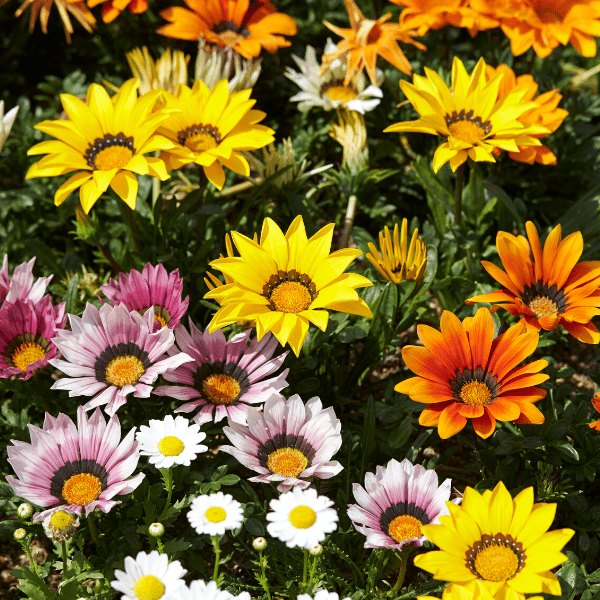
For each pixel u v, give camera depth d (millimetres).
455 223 3334
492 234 3631
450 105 3037
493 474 2621
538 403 2729
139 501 2527
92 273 3227
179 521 2744
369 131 4113
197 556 2508
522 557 2027
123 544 2465
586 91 4293
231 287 2424
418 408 2725
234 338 2539
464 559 2031
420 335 2375
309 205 3631
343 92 3898
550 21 3645
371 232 3846
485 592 1938
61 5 3820
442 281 3182
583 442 2598
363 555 2557
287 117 4371
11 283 2641
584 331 2416
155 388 2539
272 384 2494
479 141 2953
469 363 2395
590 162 3926
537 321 2395
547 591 1988
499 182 3791
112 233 3523
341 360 3070
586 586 2400
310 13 4551
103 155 2783
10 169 3871
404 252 2789
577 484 2689
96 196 2615
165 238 3205
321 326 2299
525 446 2488
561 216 3854
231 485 2729
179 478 2559
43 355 2623
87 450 2326
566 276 2520
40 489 2236
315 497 2014
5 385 2746
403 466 2334
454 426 2242
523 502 2057
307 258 2471
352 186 3686
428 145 4016
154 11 4480
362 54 3717
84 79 4098
